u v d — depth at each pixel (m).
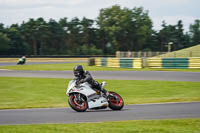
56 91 21.58
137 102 16.22
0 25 122.75
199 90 21.05
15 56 76.62
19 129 9.40
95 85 12.81
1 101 17.45
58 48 132.75
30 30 124.75
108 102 13.03
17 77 31.53
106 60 45.50
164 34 142.12
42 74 34.91
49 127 9.70
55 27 132.38
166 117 11.53
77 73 12.64
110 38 128.00
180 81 26.02
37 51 129.25
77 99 12.64
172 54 54.59
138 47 126.00
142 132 8.94
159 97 18.36
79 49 123.50
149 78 28.81
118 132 8.92
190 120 10.75
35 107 14.95
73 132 8.95
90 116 11.80
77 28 136.12
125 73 33.97
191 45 145.50
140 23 120.50
